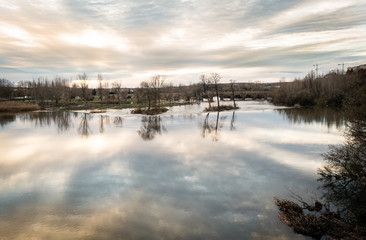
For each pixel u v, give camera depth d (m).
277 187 16.64
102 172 20.48
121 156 25.05
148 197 15.64
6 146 30.41
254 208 13.85
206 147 27.77
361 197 14.34
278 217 12.74
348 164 16.50
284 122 45.81
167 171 20.31
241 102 107.44
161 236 11.48
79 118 60.25
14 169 21.58
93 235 11.68
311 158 22.84
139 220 12.95
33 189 17.31
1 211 14.24
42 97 101.38
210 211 13.66
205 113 65.75
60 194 16.39
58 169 21.44
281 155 23.98
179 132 37.69
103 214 13.69
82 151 27.41
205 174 19.41
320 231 11.04
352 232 10.75
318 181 17.47
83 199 15.62
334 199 14.59
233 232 11.60
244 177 18.58
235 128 40.25
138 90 102.25
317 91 81.06
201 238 11.24
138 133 37.94
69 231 12.08
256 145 28.16
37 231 12.12
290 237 11.05
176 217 13.13
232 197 15.29
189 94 131.12
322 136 32.34
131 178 18.97
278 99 91.69
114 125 47.12
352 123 17.08
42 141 33.38
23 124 50.88
